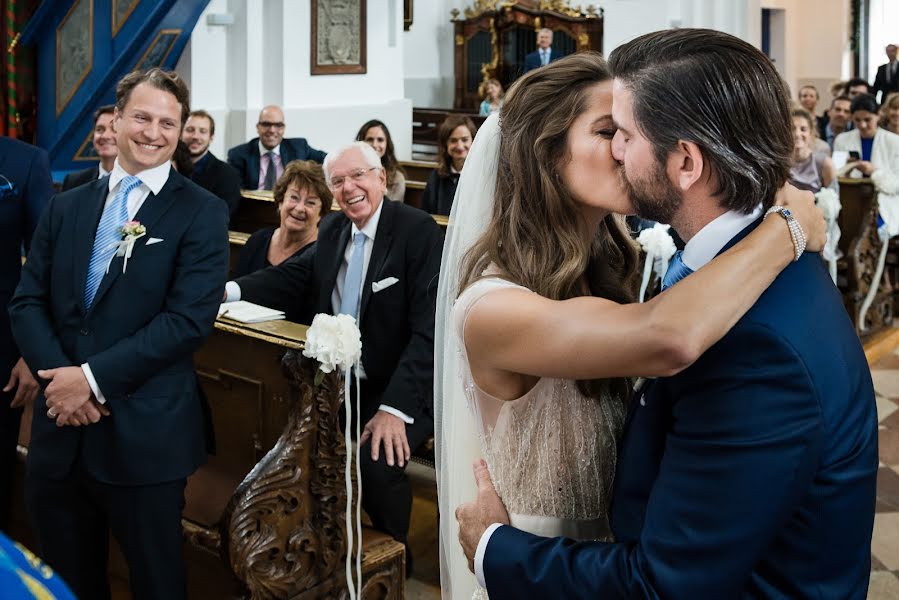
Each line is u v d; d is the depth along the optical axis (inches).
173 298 107.5
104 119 191.6
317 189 165.2
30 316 109.1
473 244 65.0
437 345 72.1
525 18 633.0
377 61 424.2
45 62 378.9
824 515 50.0
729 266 49.4
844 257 267.3
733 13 473.7
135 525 107.3
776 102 50.0
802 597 50.8
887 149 315.9
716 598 49.0
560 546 55.2
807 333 49.6
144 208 108.7
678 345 48.4
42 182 143.7
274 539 111.7
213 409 134.0
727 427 49.3
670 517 50.4
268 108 311.0
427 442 150.0
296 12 385.7
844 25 695.1
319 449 113.7
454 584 70.8
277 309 148.8
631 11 479.8
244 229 261.6
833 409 49.2
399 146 433.1
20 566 26.5
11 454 146.8
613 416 63.6
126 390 104.2
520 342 54.6
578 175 58.5
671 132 50.0
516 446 61.7
